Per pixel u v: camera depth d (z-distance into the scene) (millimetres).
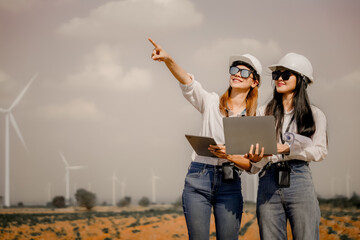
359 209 34531
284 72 4156
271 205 4121
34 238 19375
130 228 24906
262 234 4172
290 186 4035
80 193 61656
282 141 4160
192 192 4426
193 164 4480
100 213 52375
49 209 60844
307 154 3963
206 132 4547
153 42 4488
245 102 4590
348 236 15180
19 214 44094
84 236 20547
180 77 4590
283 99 4297
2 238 19203
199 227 4395
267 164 4160
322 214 28656
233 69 4473
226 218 4367
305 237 3990
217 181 4363
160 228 23938
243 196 4613
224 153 4098
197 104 4691
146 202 66375
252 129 3885
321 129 4098
